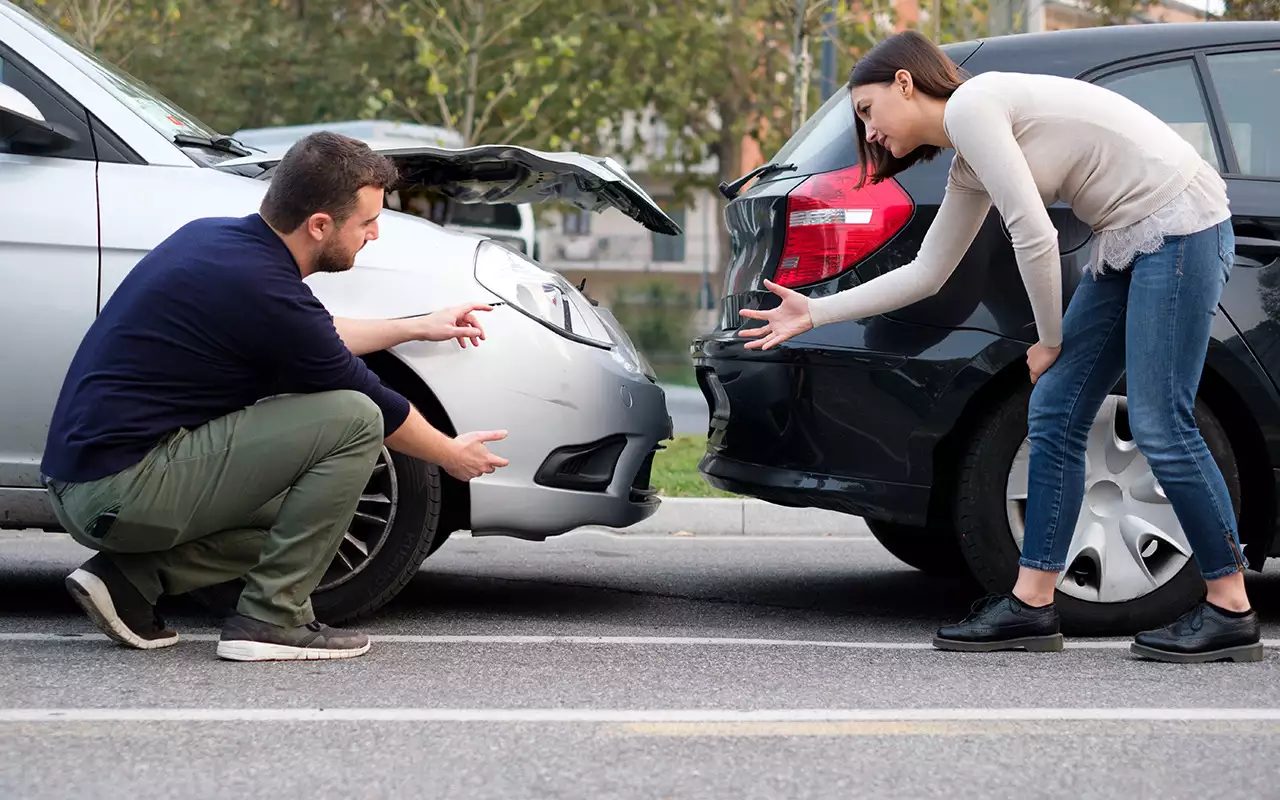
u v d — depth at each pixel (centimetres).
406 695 331
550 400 410
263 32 2294
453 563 563
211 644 387
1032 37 430
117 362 355
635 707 322
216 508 360
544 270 433
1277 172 414
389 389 372
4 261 396
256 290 354
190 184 405
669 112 2620
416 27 1650
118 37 1698
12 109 390
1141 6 1130
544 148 1934
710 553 601
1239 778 273
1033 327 396
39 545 606
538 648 391
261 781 264
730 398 425
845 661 378
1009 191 360
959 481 409
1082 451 388
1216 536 374
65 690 331
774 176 436
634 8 2488
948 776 273
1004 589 408
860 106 376
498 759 279
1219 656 375
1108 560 407
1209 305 370
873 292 390
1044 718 316
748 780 268
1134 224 368
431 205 504
